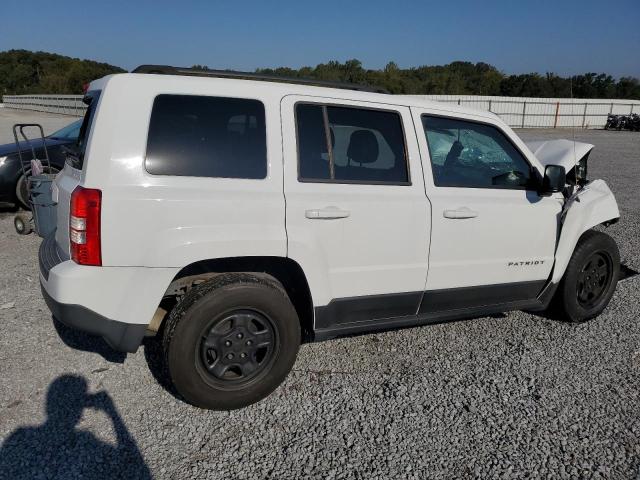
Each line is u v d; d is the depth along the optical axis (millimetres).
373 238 3217
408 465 2611
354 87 3510
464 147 3670
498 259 3732
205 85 2857
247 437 2789
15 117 33594
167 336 2809
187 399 2916
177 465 2557
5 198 7258
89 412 2951
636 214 8695
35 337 3805
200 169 2809
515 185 3822
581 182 4777
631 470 2631
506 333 4188
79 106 34156
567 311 4301
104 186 2631
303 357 3688
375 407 3104
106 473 2484
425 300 3561
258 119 2955
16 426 2801
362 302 3324
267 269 3273
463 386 3363
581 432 2922
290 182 2996
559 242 4000
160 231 2697
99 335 2770
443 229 3439
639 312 4680
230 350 2943
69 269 2666
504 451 2742
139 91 2719
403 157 3373
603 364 3709
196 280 3080
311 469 2561
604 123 41500
